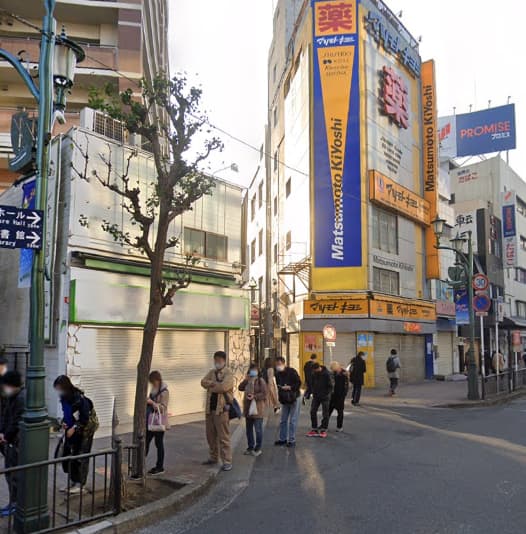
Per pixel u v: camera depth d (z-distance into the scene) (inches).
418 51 1137.4
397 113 1008.9
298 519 222.5
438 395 740.0
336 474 299.6
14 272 499.2
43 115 226.2
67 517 208.5
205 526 218.1
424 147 1126.4
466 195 1609.3
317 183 904.3
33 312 211.6
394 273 978.7
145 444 278.1
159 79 290.2
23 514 196.7
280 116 1147.9
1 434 225.3
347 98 917.8
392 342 942.4
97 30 908.6
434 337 1109.7
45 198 223.9
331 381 430.9
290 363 980.6
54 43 234.1
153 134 291.4
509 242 1523.1
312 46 932.6
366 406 634.8
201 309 542.3
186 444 375.9
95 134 458.9
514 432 437.4
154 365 497.0
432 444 385.1
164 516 231.0
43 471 202.7
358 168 902.4
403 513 226.5
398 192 981.2
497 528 206.1
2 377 233.0
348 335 873.5
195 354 544.1
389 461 330.0
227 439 312.5
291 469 314.3
